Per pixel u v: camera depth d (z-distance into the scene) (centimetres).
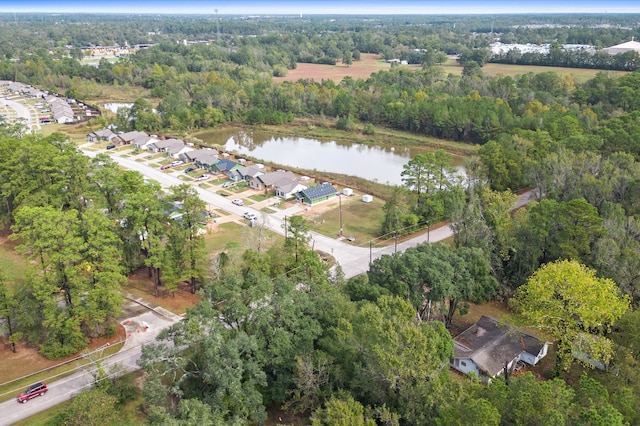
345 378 4653
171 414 4297
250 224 9550
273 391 4775
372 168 13662
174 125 17525
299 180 12031
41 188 8431
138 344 5922
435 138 16675
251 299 4944
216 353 4381
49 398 5075
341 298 5178
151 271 7431
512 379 3847
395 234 8838
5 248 8369
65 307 5984
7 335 6106
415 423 4044
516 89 18588
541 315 5244
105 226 6228
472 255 6331
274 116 18800
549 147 11006
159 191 7638
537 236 6725
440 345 4719
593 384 3756
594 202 8019
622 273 6038
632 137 10581
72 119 18125
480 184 9231
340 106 19112
